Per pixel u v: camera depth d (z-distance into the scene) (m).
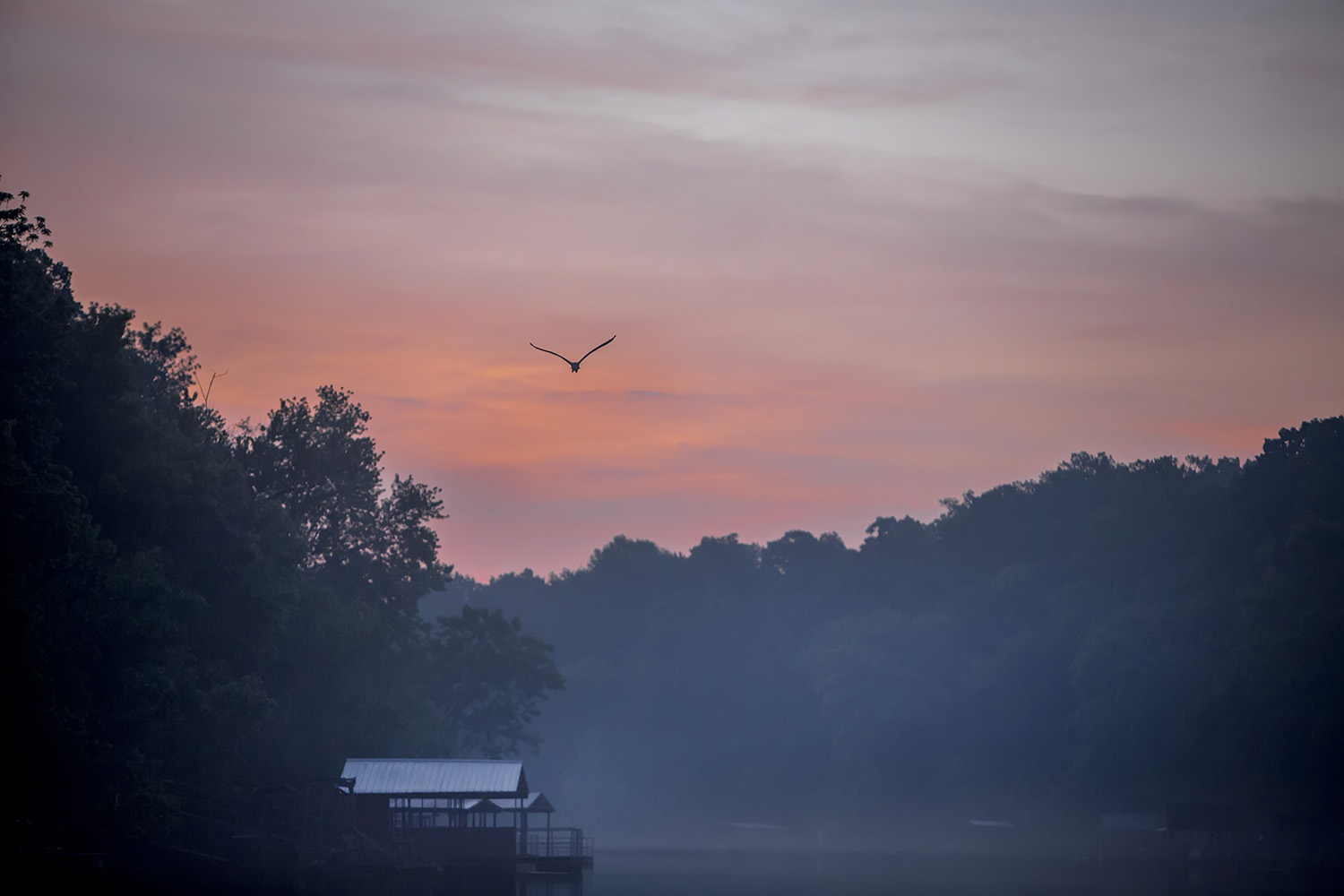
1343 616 157.00
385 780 135.62
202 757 122.44
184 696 112.00
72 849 101.62
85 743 101.25
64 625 105.06
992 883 131.75
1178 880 136.50
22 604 95.19
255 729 134.25
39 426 107.31
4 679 93.00
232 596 131.38
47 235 112.88
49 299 134.62
